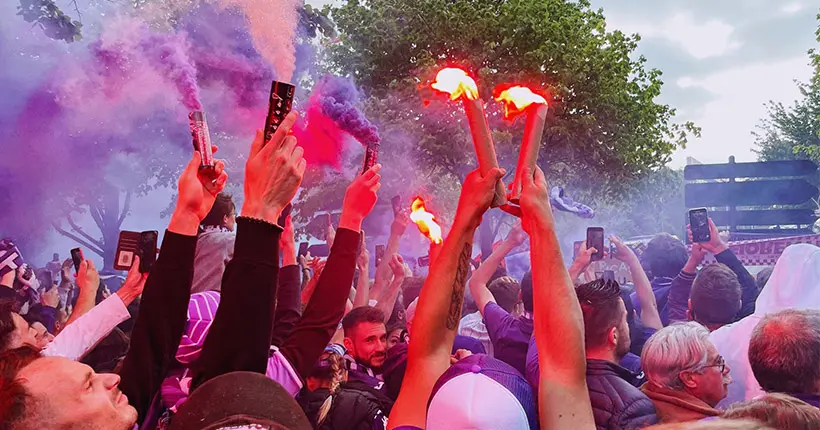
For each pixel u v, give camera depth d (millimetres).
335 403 3025
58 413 1551
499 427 1515
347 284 2377
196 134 1971
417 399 1766
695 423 1062
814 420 1422
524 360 3639
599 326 2863
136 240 3025
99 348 3848
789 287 3512
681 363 2775
